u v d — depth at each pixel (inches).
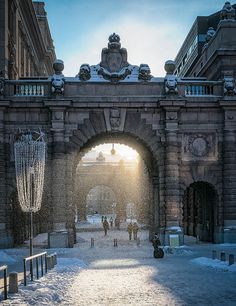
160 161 1439.5
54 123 1398.9
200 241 1604.3
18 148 943.0
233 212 1428.4
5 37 1478.8
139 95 1441.9
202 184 1626.5
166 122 1424.7
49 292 638.5
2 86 1398.9
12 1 1643.7
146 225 2481.5
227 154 1434.5
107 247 1414.9
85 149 1660.9
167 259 1103.0
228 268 885.8
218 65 1544.0
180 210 1421.0
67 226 1405.0
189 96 1440.7
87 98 1417.3
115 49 1461.6
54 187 1389.0
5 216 1390.3
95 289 692.7
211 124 1451.8
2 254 1132.5
